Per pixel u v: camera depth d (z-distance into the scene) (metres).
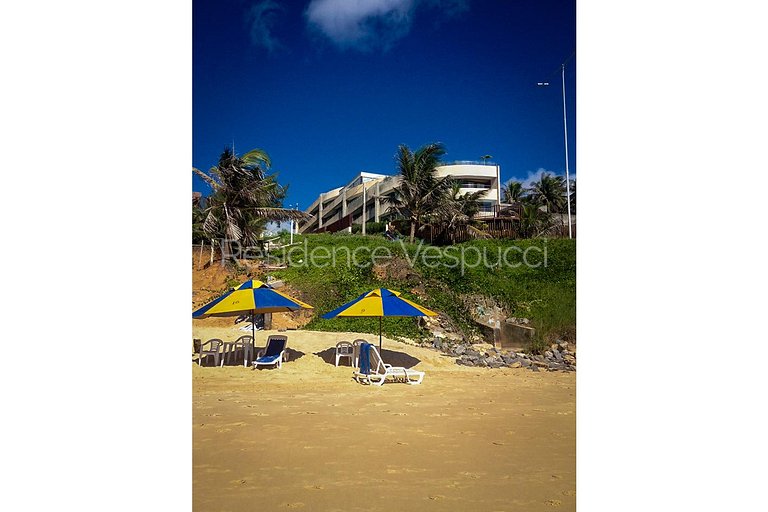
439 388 10.36
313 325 16.59
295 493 5.08
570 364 13.43
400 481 5.41
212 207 22.97
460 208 31.88
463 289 18.94
